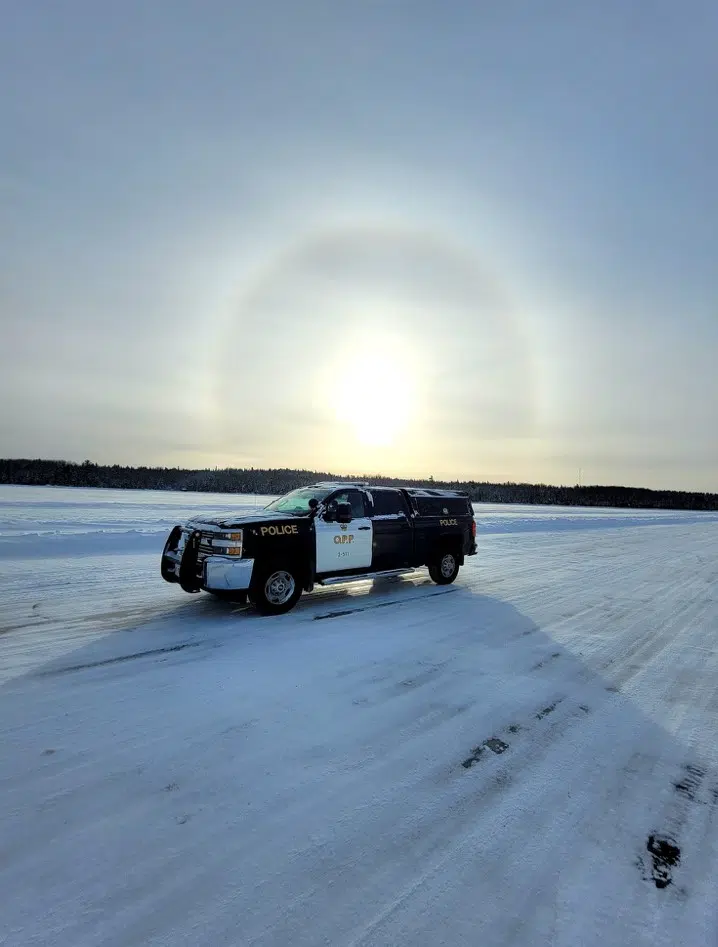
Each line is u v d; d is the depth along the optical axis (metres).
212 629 6.23
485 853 2.52
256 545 6.78
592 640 6.29
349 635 6.12
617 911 2.19
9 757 3.27
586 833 2.71
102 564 10.89
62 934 1.99
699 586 10.30
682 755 3.56
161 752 3.38
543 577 11.08
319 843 2.55
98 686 4.45
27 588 8.34
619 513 58.00
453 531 9.57
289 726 3.80
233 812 2.78
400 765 3.31
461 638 6.18
